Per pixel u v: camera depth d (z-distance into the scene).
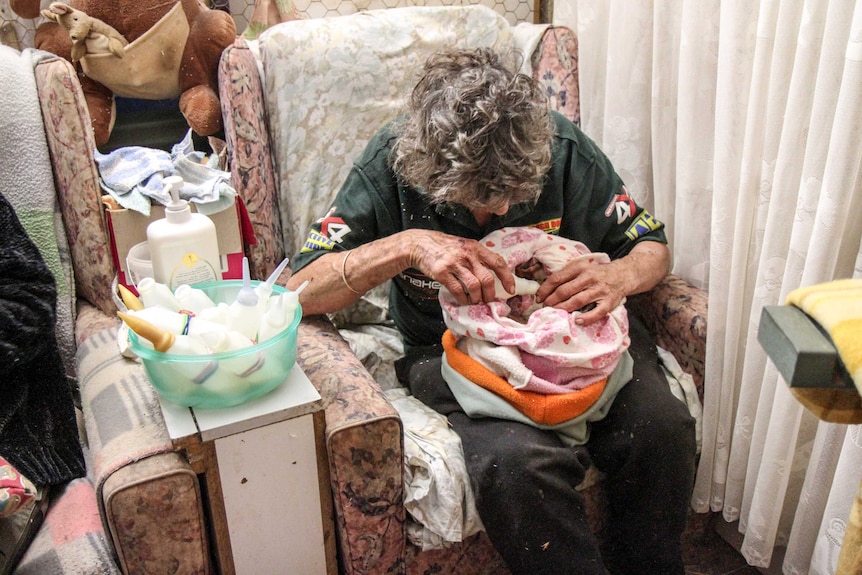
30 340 1.04
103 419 1.01
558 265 1.15
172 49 1.43
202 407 0.96
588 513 1.25
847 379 0.45
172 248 1.13
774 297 1.12
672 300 1.33
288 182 1.49
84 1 1.36
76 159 1.27
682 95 1.26
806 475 1.15
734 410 1.29
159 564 0.94
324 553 1.09
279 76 1.44
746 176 1.11
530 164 1.01
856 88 0.91
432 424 1.17
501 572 1.23
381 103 1.50
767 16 1.04
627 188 1.50
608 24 1.48
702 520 1.40
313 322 1.27
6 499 0.90
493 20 1.58
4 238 1.07
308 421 0.98
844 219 0.98
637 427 1.13
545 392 1.08
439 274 1.07
